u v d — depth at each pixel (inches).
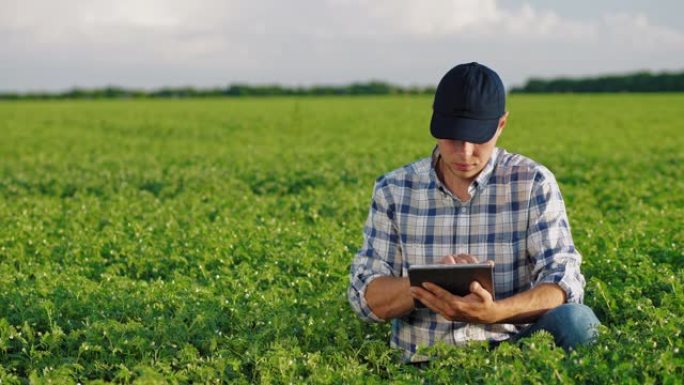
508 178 230.1
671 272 312.7
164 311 301.9
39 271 377.7
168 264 405.7
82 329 277.7
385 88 3988.7
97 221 526.0
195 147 1190.3
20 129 1636.3
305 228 478.3
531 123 1631.4
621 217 490.9
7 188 742.5
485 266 207.0
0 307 305.7
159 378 236.4
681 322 249.0
